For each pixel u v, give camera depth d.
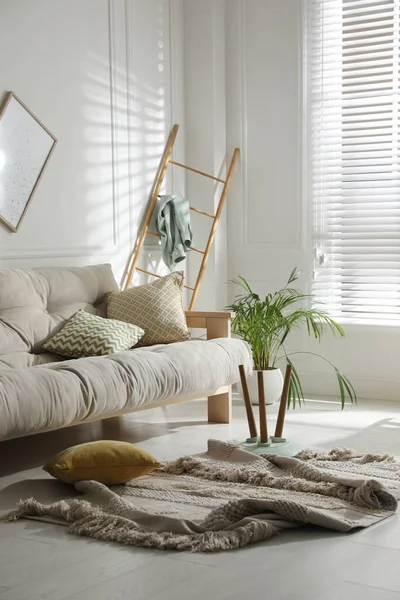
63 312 4.68
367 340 5.66
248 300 6.05
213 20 5.91
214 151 5.97
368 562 2.68
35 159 4.84
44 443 4.51
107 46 5.36
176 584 2.52
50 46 4.95
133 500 3.37
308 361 5.86
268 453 3.89
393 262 5.59
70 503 3.16
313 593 2.44
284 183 5.91
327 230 5.78
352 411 5.21
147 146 5.71
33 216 4.87
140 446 4.37
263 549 2.81
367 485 3.21
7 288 4.43
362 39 5.58
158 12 5.78
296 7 5.79
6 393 3.42
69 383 3.68
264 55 5.93
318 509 3.13
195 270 6.07
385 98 5.52
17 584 2.54
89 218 5.26
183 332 4.84
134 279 5.65
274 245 5.98
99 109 5.31
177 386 4.22
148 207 5.73
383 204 5.59
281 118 5.90
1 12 4.62
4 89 4.66
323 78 5.72
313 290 5.84
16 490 3.55
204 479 3.63
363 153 5.64
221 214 6.07
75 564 2.70
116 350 4.41
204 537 2.85
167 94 5.88
